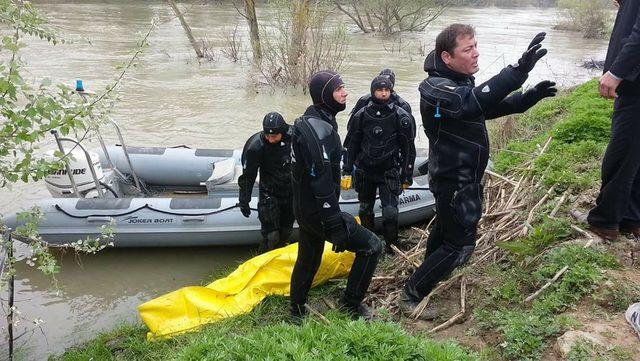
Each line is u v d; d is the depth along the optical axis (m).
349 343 2.49
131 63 3.78
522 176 4.66
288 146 4.34
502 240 3.68
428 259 3.16
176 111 9.66
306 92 11.23
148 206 5.15
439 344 2.55
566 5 21.70
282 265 3.98
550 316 2.76
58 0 24.31
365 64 14.31
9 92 2.95
